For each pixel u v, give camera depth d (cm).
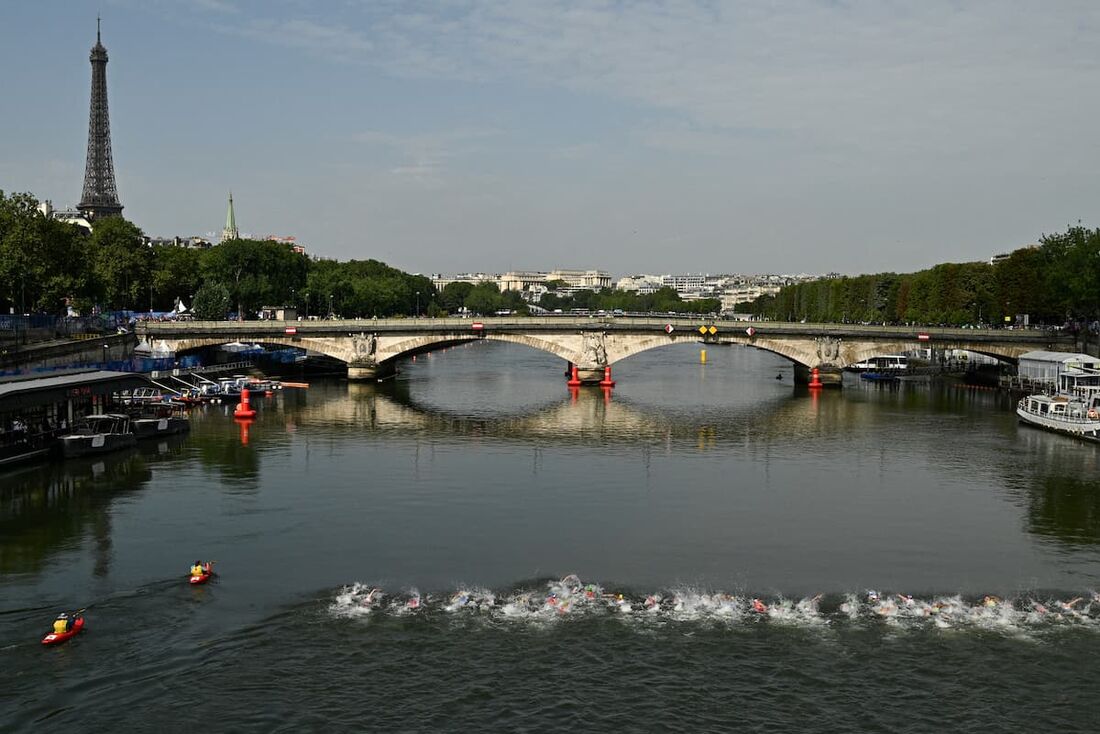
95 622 7044
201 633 6844
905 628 7012
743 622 7106
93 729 5556
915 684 6147
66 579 8006
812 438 15525
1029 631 6981
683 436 15662
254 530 9569
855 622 7125
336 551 8856
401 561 8556
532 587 7856
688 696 5959
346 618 7131
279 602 7456
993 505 10881
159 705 5825
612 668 6319
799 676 6234
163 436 15075
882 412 19050
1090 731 5625
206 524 9794
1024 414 17325
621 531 9650
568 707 5816
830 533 9656
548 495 11206
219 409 18688
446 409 19125
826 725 5650
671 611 7312
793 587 7950
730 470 12775
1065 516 10394
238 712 5750
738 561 8681
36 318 18588
